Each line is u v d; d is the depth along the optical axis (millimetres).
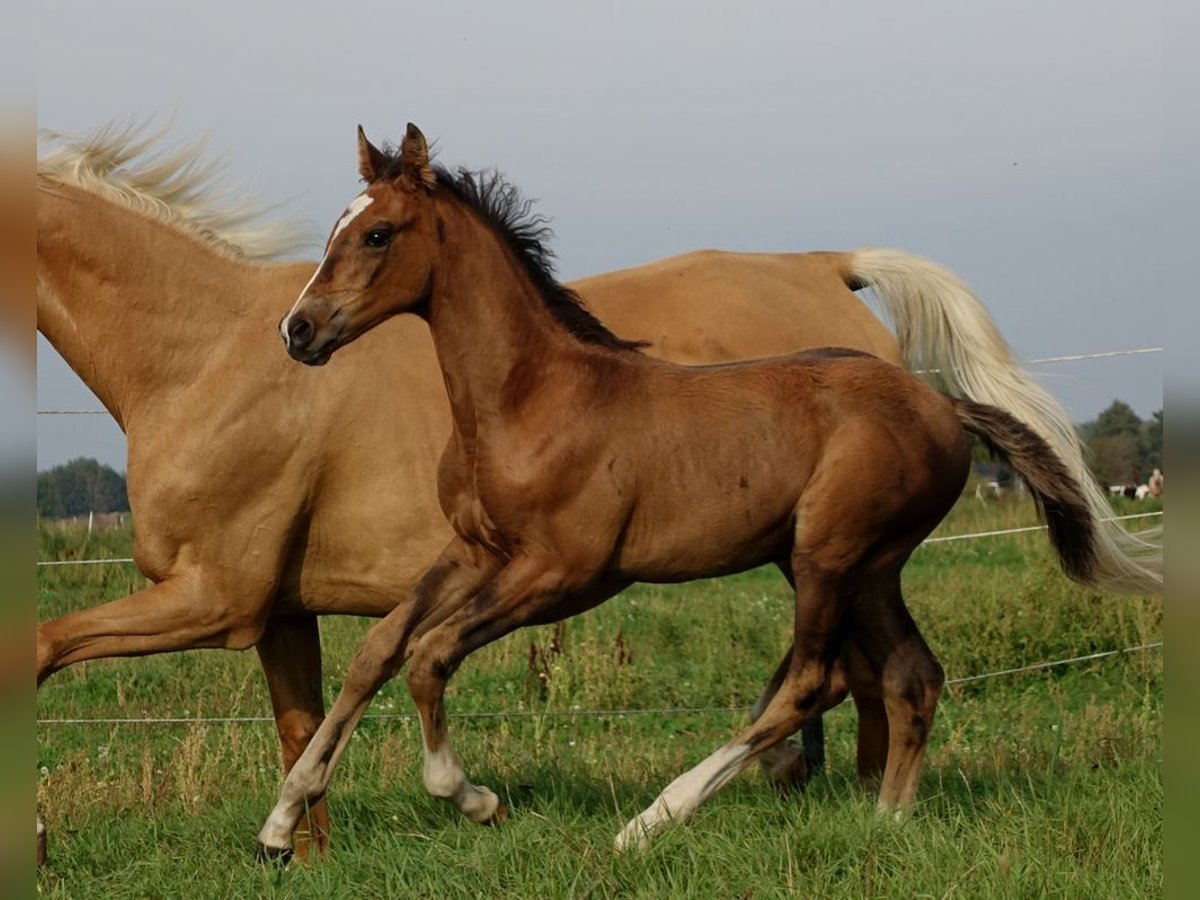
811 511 7652
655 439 7555
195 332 8203
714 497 7582
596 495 7434
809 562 7699
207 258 8336
